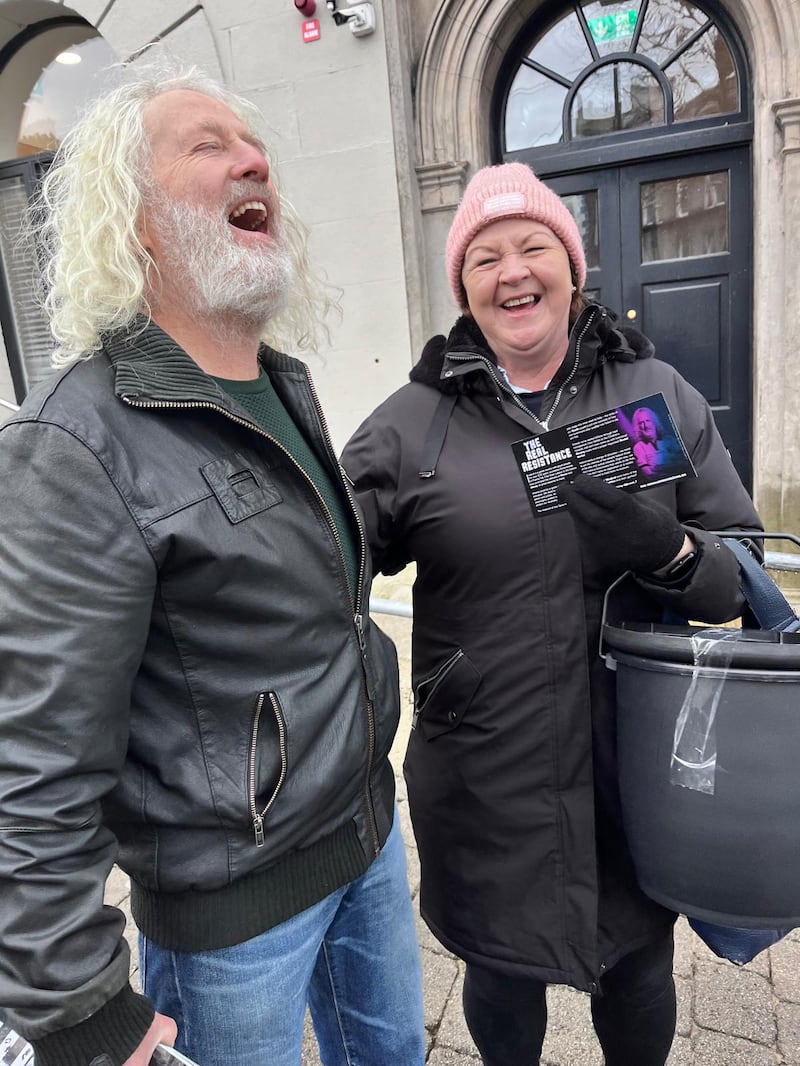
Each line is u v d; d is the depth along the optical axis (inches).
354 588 45.5
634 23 155.9
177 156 39.7
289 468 40.6
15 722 30.8
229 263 39.7
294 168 166.2
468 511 50.3
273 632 38.1
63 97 215.5
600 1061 62.6
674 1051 62.6
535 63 163.9
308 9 155.9
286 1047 41.6
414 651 55.9
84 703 31.7
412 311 166.6
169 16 167.0
